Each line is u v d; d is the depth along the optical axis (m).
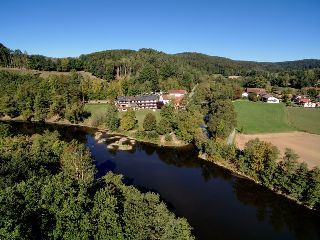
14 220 21.14
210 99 134.38
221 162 64.88
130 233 24.95
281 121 111.69
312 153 70.62
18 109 117.31
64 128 101.25
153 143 82.44
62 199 25.14
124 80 157.25
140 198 31.77
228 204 46.03
